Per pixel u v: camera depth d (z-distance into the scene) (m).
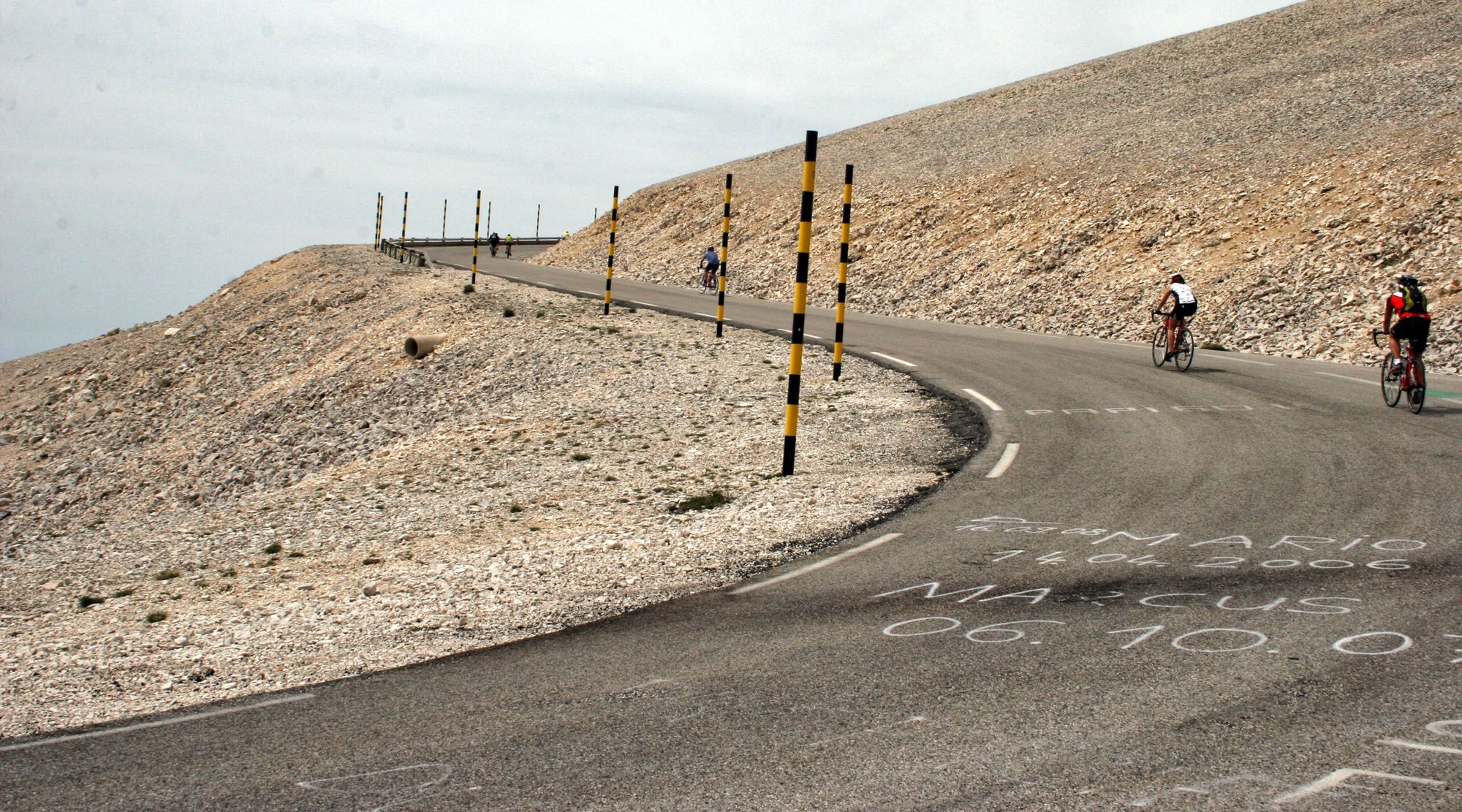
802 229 11.91
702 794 4.07
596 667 5.83
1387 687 5.03
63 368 44.94
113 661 6.66
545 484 12.71
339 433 22.41
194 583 9.88
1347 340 21.20
